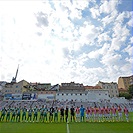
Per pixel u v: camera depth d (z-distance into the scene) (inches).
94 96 2623.0
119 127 510.3
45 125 557.9
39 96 2571.4
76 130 451.8
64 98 2581.2
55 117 691.4
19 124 587.5
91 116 706.8
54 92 2679.6
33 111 713.6
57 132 418.0
